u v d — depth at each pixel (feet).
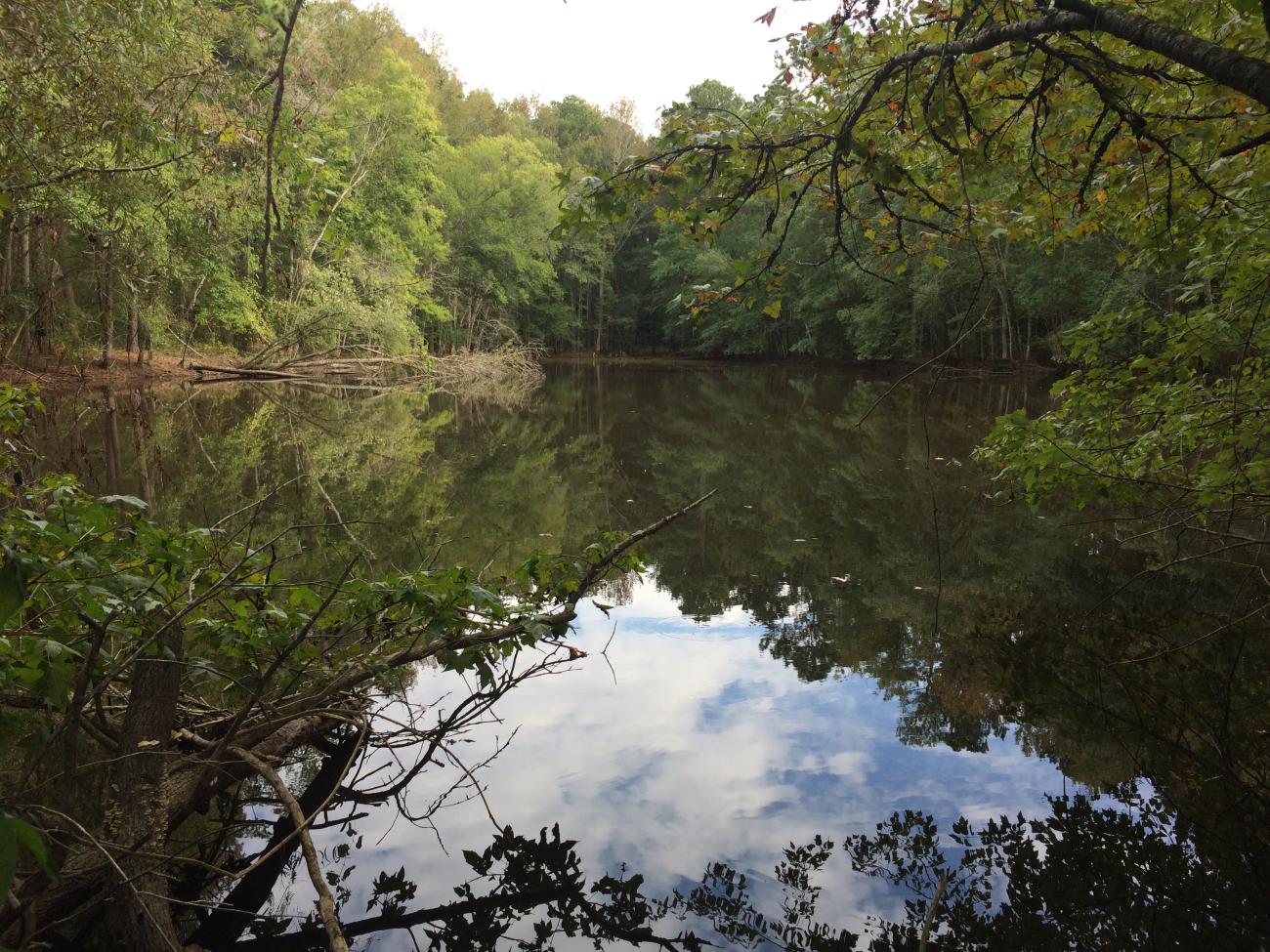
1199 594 18.99
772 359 151.64
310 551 22.21
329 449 43.06
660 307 162.71
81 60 16.07
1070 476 16.06
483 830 9.96
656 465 41.52
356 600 11.28
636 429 56.59
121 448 37.29
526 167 140.36
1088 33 9.93
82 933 7.58
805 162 10.80
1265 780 11.08
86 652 8.93
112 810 7.91
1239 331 14.05
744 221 125.39
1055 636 16.83
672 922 8.24
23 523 7.60
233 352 85.81
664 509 31.22
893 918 8.34
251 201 17.11
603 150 184.14
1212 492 15.19
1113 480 15.84
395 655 11.19
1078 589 19.92
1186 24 11.13
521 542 24.88
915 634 17.22
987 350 103.81
